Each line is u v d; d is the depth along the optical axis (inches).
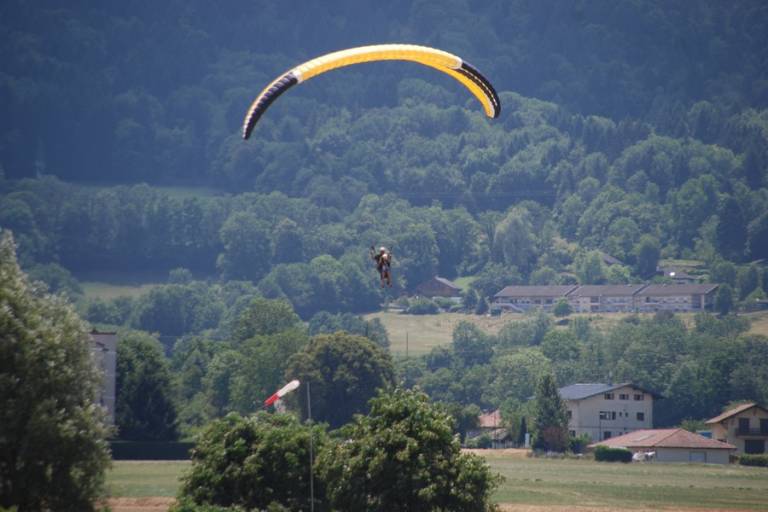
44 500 7263.8
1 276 7495.1
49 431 7106.3
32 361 7214.6
